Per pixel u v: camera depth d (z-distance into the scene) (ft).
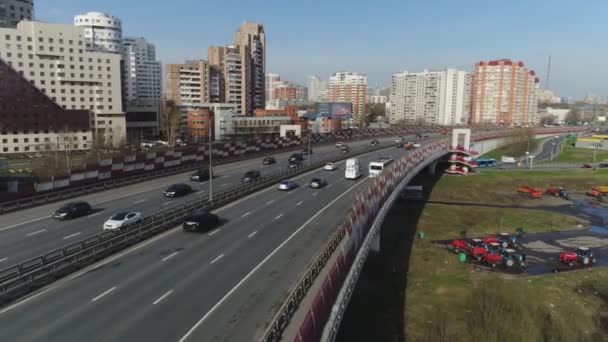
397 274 166.61
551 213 279.69
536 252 205.57
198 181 232.73
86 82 505.66
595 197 331.16
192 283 96.73
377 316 132.77
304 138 413.18
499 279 155.53
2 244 124.47
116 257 113.60
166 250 119.65
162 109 641.40
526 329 126.62
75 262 104.32
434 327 126.93
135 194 197.57
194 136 566.77
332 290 78.69
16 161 389.39
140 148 447.01
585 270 182.29
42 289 92.58
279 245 125.39
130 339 72.69
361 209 120.57
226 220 154.10
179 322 78.69
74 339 72.43
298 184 231.50
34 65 467.52
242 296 90.12
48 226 143.64
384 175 169.58
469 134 385.09
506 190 344.69
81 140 479.00
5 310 82.64
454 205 289.33
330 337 68.18
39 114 464.24
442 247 208.74
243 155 325.83
